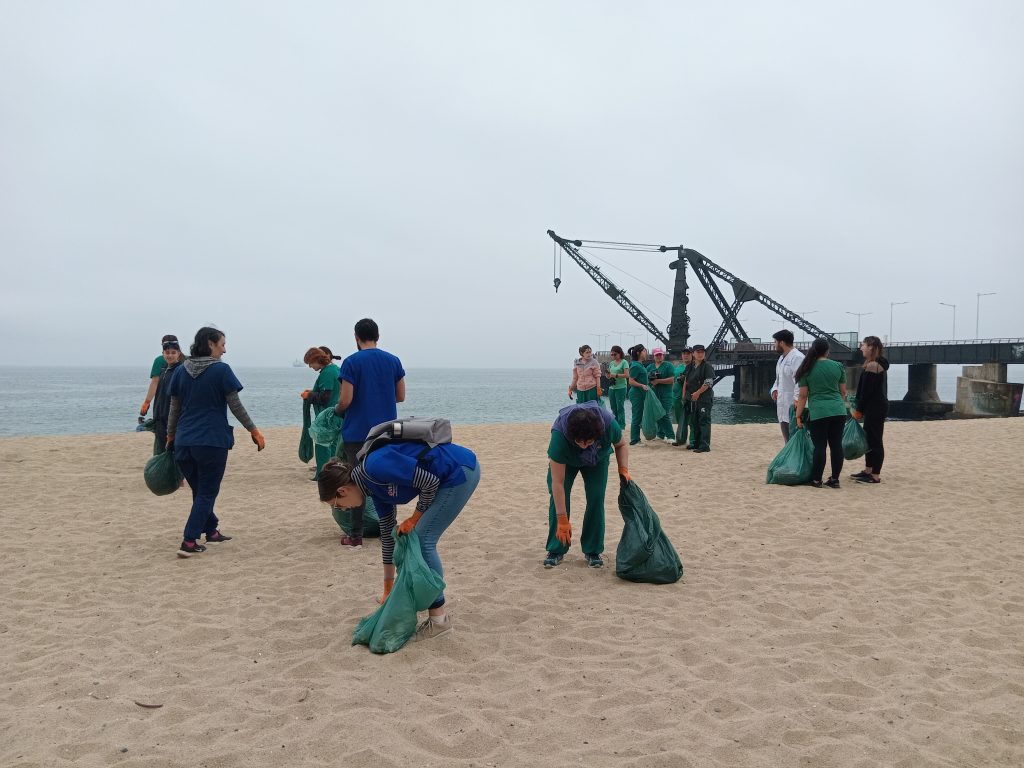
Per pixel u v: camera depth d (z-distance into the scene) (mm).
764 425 17422
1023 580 5000
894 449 12414
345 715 3096
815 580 5031
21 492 8562
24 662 3709
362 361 5609
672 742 2898
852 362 51938
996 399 40375
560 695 3318
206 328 5785
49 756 2756
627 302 51500
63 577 5195
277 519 7188
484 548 5980
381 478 3816
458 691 3373
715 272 53625
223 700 3266
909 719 3082
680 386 12648
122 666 3652
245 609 4516
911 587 4867
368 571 5344
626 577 5074
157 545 6125
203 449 5672
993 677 3480
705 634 4082
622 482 5168
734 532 6410
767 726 3021
